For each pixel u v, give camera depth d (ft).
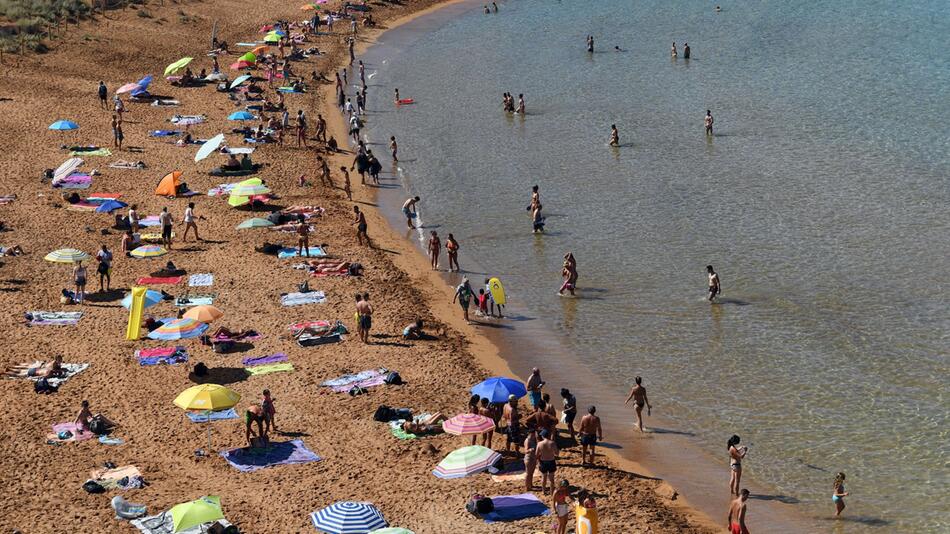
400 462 119.03
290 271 177.37
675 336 155.74
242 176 226.38
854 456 122.11
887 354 146.10
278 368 142.10
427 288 176.24
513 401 121.70
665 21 393.29
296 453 120.47
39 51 301.22
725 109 278.46
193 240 189.67
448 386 139.03
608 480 117.80
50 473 114.32
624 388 141.69
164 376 138.92
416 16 412.98
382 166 242.78
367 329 151.53
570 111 284.00
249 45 341.41
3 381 136.56
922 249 181.47
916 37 347.36
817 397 135.85
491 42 369.71
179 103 276.00
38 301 161.68
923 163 226.79
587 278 178.19
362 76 305.73
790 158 235.40
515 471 118.01
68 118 254.88
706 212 205.16
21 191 207.92
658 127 265.34
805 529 108.99
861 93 285.84
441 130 270.67
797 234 191.31
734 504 104.78
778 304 163.63
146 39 330.95
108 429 124.88
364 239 193.57
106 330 152.35
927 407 131.75
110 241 186.60
